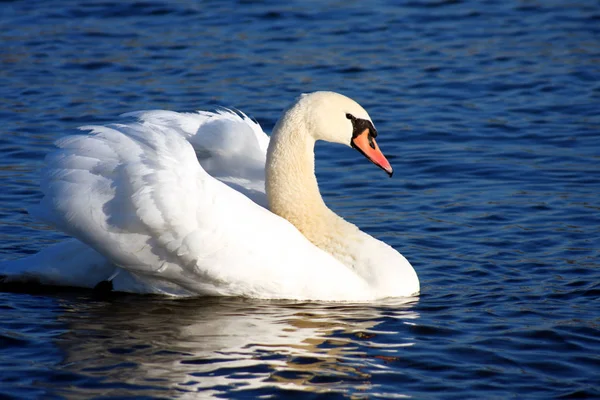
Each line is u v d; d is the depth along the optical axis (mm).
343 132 13852
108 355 11312
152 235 12844
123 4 31094
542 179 18531
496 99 23359
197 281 13234
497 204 17266
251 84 23891
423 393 10500
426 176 18875
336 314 12812
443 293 13586
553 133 21125
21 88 23391
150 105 22141
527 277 14078
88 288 13797
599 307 12883
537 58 26203
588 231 15859
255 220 13141
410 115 22266
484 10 30938
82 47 26891
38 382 10586
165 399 10227
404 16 30250
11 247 15008
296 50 26844
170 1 31500
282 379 10742
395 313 12852
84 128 13172
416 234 15969
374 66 25578
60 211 12883
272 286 13234
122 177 12758
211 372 10875
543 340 11867
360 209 17219
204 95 22953
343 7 31125
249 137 14742
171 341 11750
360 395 10422
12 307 12953
